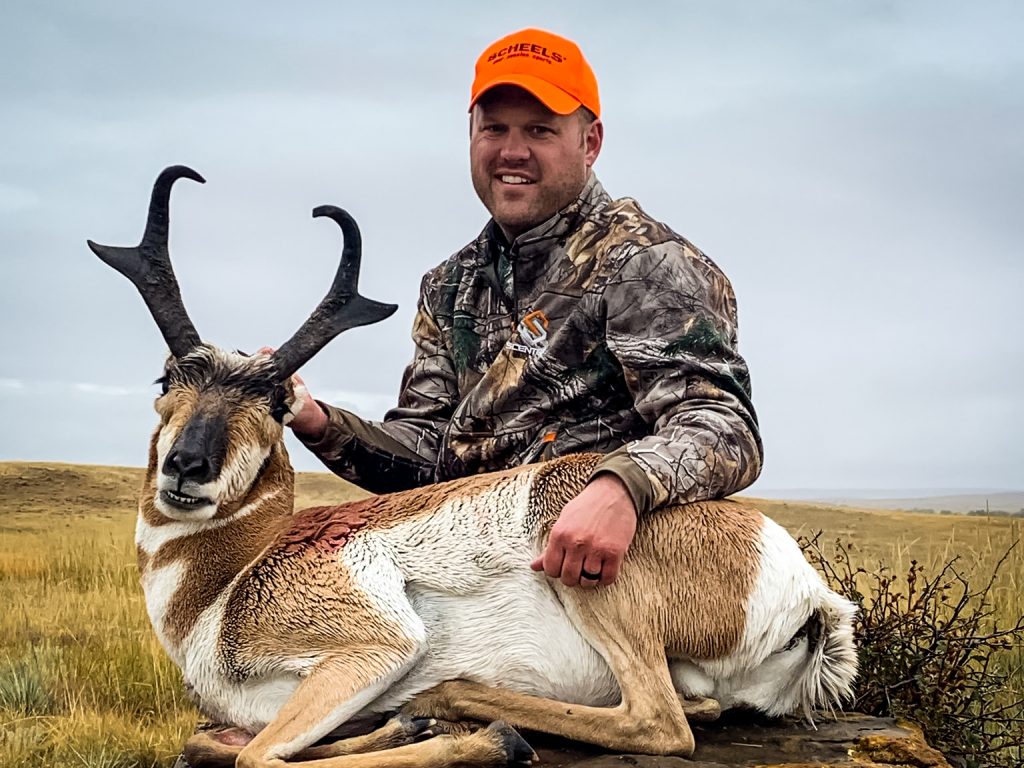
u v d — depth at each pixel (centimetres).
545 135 462
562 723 371
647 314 430
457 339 504
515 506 396
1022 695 584
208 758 378
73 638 984
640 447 385
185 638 410
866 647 497
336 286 448
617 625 378
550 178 462
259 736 359
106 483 2827
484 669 390
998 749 492
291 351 436
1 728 693
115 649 908
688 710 388
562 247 463
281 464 435
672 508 391
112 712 751
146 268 441
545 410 457
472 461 475
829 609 395
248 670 393
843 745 389
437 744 355
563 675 387
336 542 401
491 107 467
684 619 383
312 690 370
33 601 1165
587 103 470
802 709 426
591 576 368
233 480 411
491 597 391
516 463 465
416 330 541
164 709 774
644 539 385
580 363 451
